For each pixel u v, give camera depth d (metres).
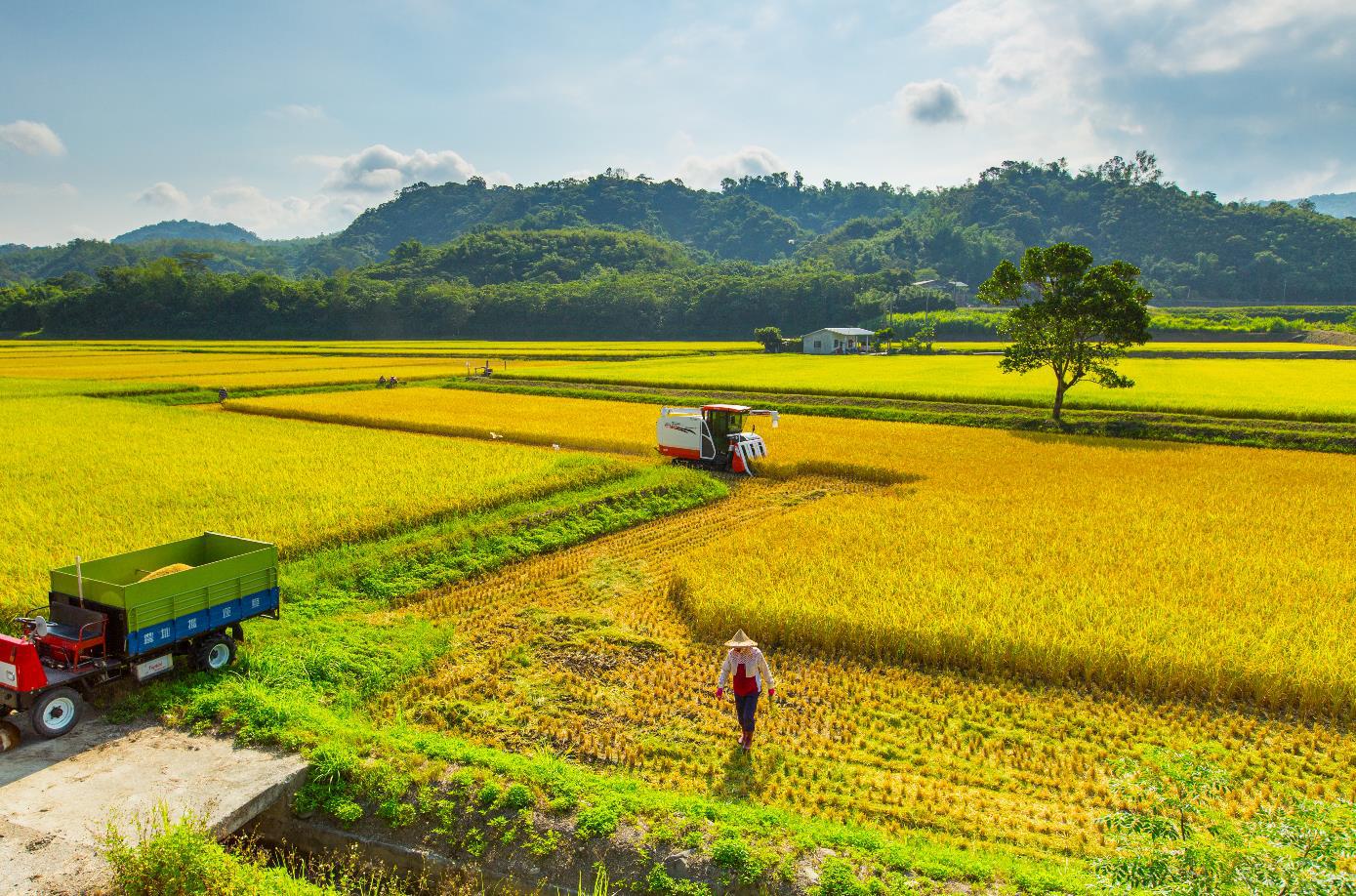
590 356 93.31
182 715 12.54
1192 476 29.61
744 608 16.19
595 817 10.05
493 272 196.88
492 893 9.72
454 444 33.97
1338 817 7.67
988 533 21.55
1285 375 65.44
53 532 20.05
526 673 14.94
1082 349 41.88
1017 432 41.75
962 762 12.05
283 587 17.64
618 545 23.22
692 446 32.84
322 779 11.05
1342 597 16.81
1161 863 7.35
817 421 46.19
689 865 9.46
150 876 8.61
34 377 65.38
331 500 23.97
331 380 62.81
